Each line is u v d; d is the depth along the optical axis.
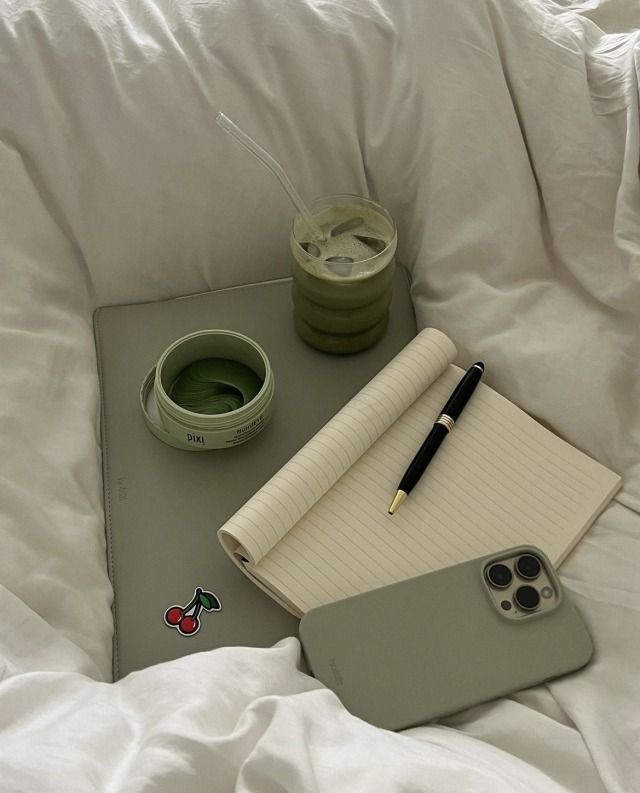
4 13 0.74
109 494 0.72
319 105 0.79
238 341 0.74
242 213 0.82
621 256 0.74
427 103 0.79
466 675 0.62
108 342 0.80
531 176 0.80
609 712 0.59
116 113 0.75
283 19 0.78
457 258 0.79
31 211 0.76
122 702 0.52
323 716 0.51
